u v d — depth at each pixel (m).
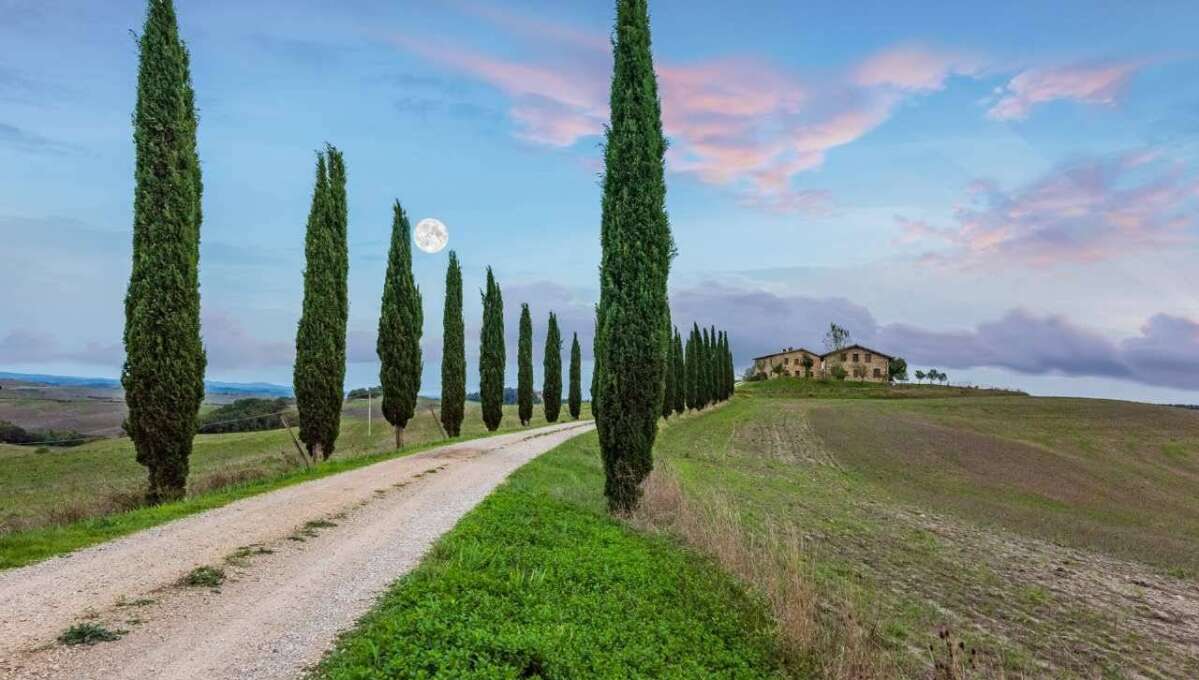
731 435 61.09
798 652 9.68
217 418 73.62
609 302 18.61
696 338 82.12
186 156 20.42
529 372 66.44
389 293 36.41
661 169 19.45
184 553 11.29
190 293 20.00
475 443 37.16
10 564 10.40
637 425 18.06
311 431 28.25
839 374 141.25
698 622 10.16
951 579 17.78
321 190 29.22
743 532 16.61
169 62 20.33
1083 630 14.73
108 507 17.41
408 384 36.56
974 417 81.75
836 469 44.94
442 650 7.26
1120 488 45.44
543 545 12.94
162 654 7.13
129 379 19.06
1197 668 13.08
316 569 10.62
